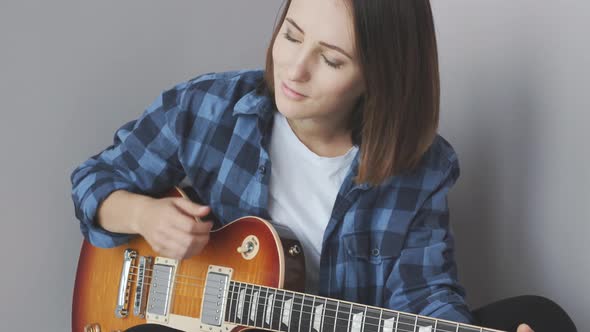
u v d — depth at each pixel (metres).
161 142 1.70
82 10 1.96
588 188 1.79
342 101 1.48
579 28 1.79
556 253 1.88
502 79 2.02
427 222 1.67
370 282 1.67
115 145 1.77
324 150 1.66
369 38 1.42
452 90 2.20
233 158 1.67
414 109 1.56
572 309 1.85
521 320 1.55
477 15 2.10
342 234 1.63
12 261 1.93
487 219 2.08
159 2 2.08
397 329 1.34
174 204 1.58
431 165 1.68
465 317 1.51
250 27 2.28
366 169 1.57
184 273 1.61
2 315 1.93
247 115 1.67
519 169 1.98
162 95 1.72
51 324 2.02
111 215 1.63
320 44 1.41
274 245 1.53
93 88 2.01
